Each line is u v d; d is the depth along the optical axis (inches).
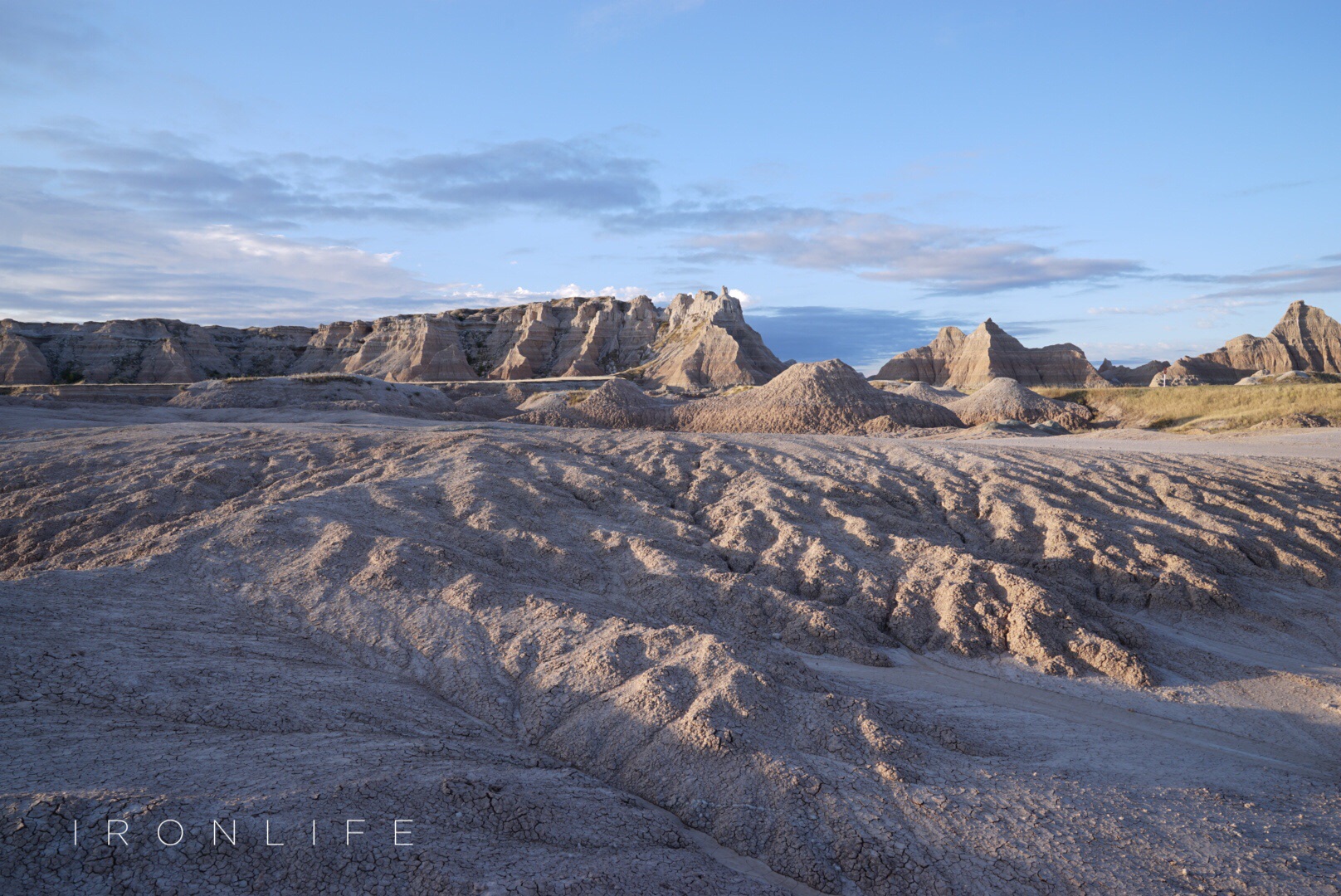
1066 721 395.5
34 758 229.0
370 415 1563.7
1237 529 677.9
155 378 4052.7
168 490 700.7
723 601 502.0
